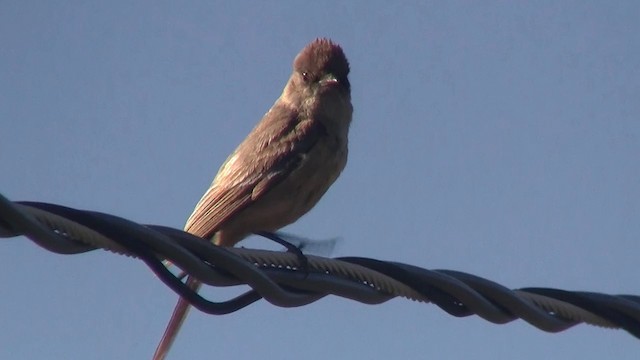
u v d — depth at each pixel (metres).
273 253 10.41
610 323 12.01
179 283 9.88
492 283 11.26
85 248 9.15
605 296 11.89
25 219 8.55
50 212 8.83
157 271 9.73
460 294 11.07
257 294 10.42
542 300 11.64
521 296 11.44
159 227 9.58
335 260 10.72
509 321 11.50
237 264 9.94
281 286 10.51
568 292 11.77
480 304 11.17
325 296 10.75
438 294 11.07
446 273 11.09
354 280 10.80
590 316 11.91
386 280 10.88
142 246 9.52
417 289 11.00
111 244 9.31
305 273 10.52
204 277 9.83
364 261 10.84
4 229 8.55
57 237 8.87
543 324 11.61
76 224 8.98
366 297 10.86
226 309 10.20
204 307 10.04
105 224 9.16
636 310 11.95
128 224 9.30
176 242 9.67
